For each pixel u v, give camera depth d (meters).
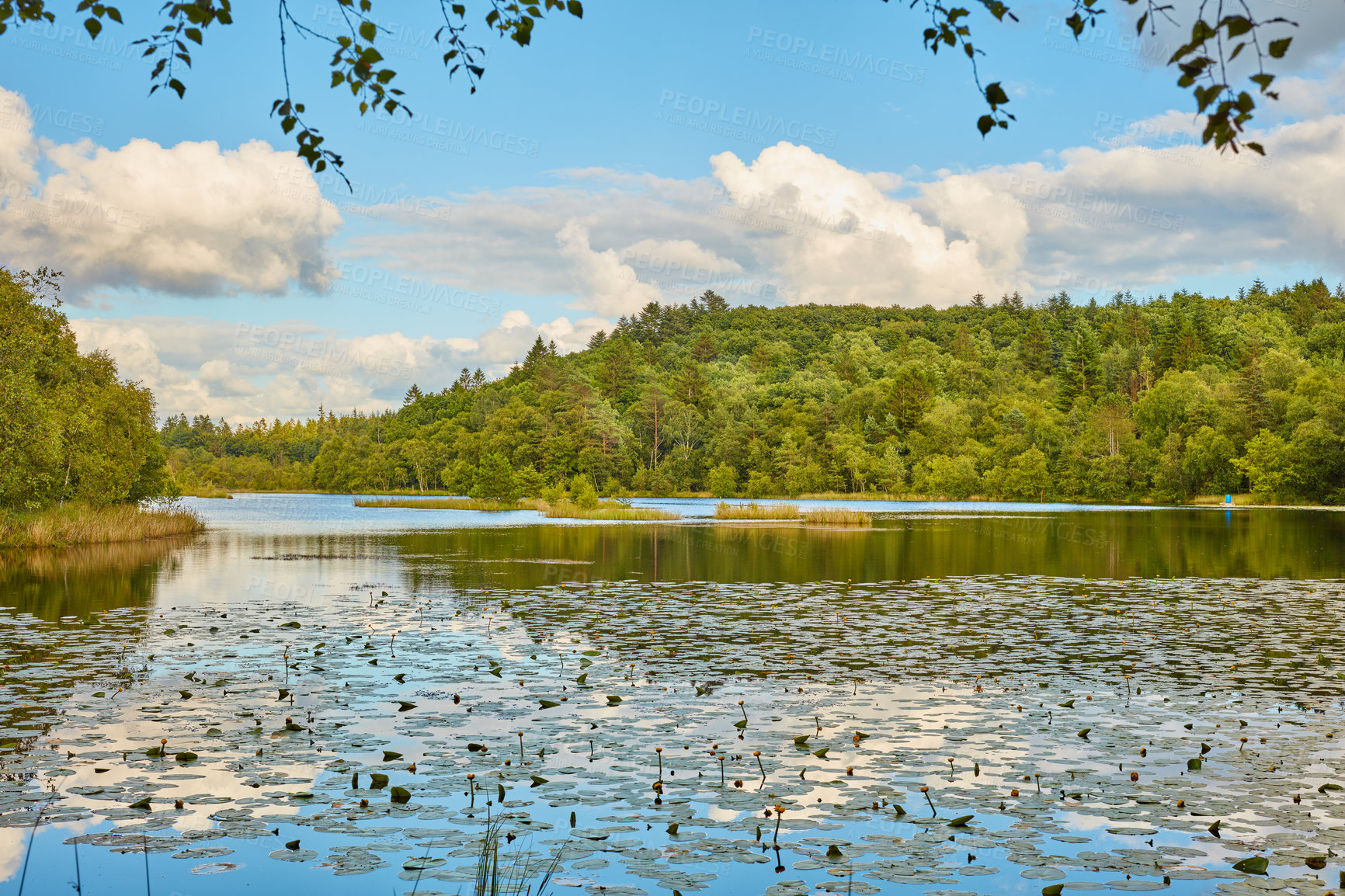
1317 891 5.15
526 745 8.16
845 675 11.23
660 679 11.02
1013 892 5.16
